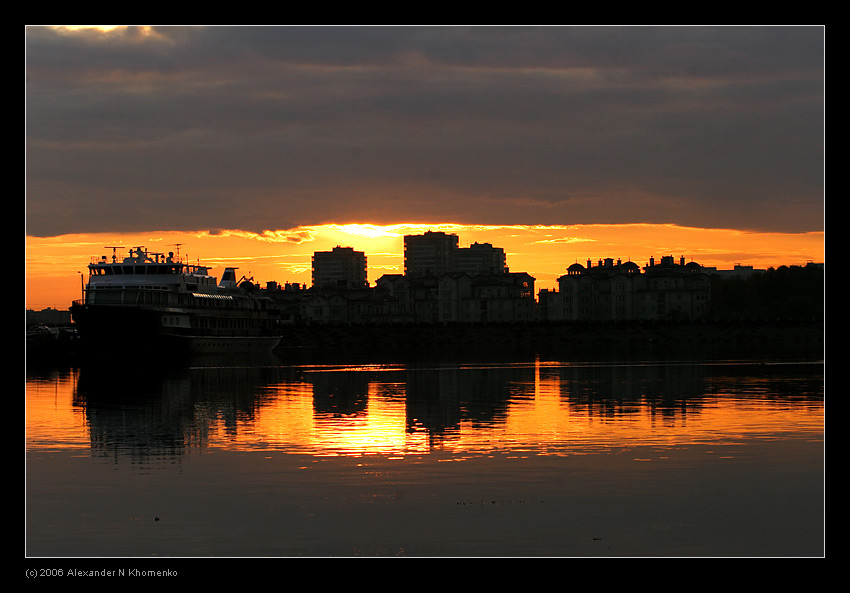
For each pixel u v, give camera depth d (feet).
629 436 161.79
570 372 340.18
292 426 178.19
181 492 119.85
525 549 97.45
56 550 97.71
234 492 119.55
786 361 409.69
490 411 201.87
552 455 143.02
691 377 305.53
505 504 113.29
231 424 181.16
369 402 224.12
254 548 97.81
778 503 114.01
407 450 148.25
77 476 129.39
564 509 111.24
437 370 361.30
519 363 414.41
